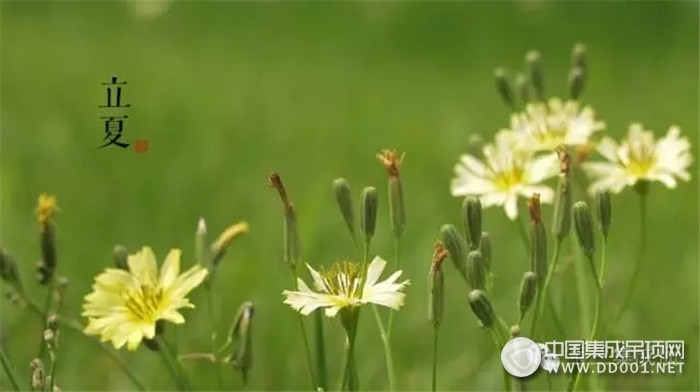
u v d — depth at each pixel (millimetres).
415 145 1191
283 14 2139
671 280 811
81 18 1907
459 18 2133
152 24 1939
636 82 1703
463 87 1699
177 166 1032
